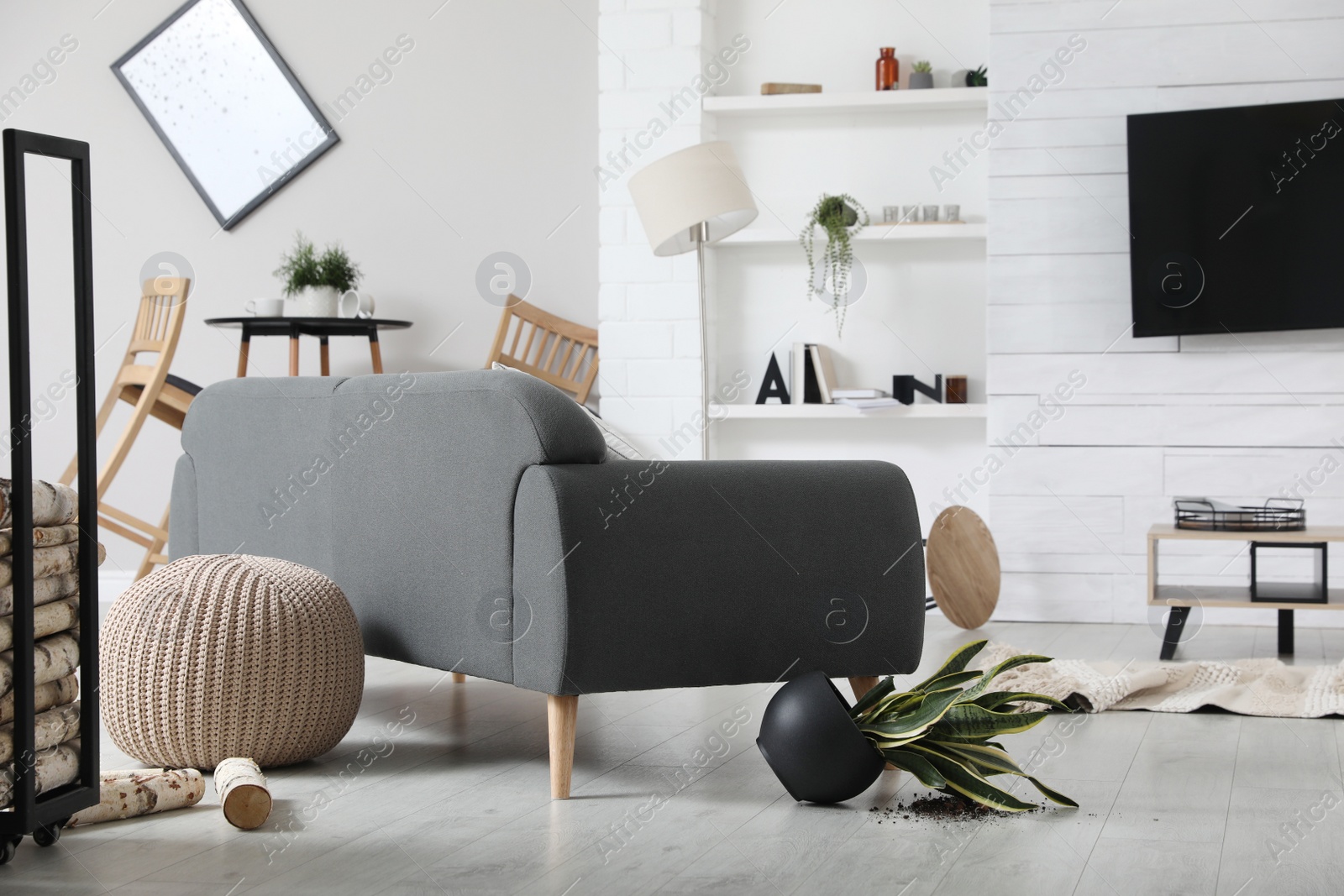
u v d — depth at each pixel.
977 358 4.52
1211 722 2.58
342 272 4.64
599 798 2.03
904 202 4.55
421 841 1.79
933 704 1.95
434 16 5.04
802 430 4.65
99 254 5.29
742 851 1.73
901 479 2.30
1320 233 3.90
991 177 4.17
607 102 4.55
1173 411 4.05
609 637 2.04
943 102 4.35
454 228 5.04
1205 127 3.97
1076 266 4.12
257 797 1.85
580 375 4.86
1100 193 4.10
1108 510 4.10
